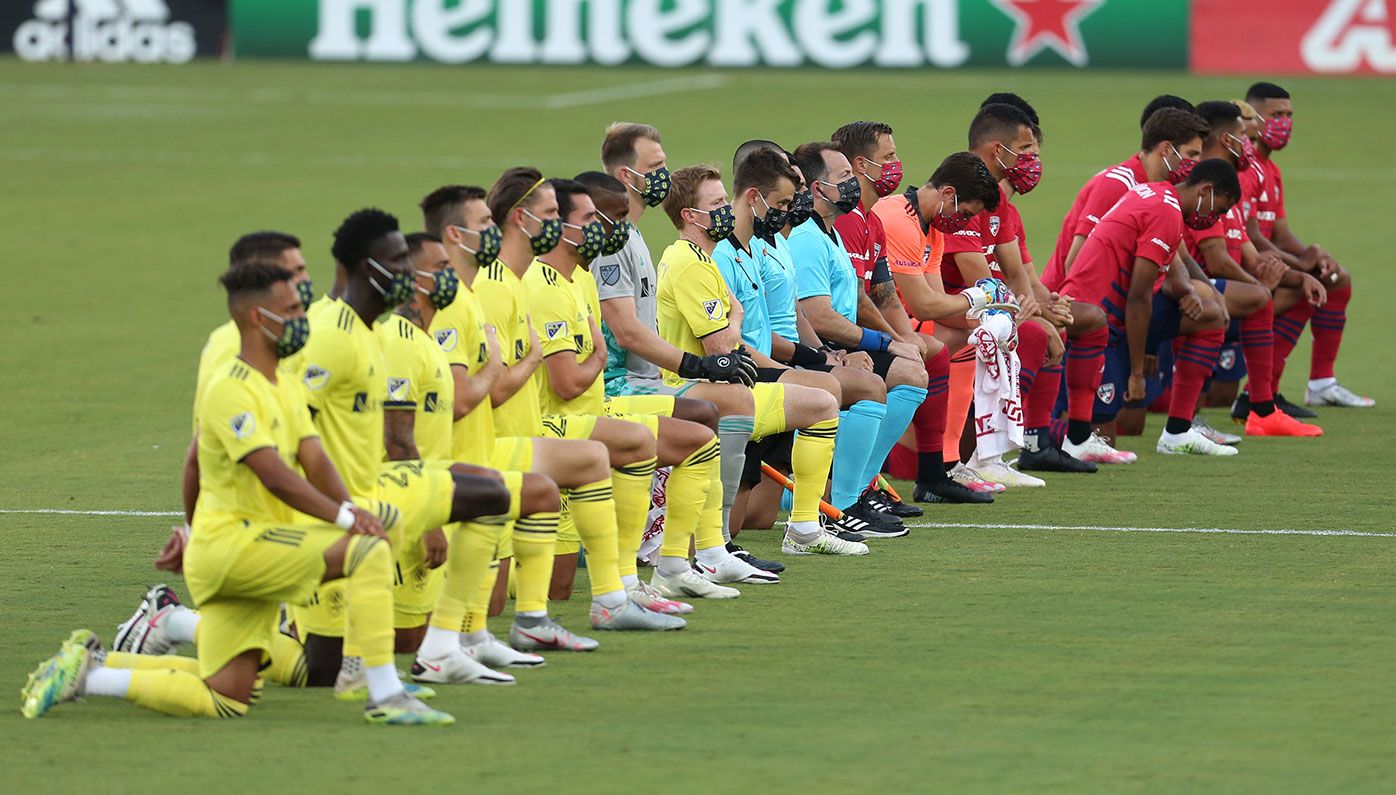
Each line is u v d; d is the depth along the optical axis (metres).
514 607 25.34
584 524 23.44
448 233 23.12
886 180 32.41
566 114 95.94
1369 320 52.72
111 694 19.77
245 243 19.62
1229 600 24.91
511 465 23.14
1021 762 17.98
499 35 117.88
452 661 21.06
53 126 93.19
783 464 29.95
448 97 103.69
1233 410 40.69
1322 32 107.44
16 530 29.66
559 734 19.00
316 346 20.50
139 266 59.50
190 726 19.44
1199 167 36.38
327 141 88.38
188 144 87.50
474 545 21.02
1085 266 35.97
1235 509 31.39
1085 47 110.19
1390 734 18.88
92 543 28.73
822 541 28.19
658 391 27.86
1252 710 19.77
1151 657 21.97
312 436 19.75
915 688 20.70
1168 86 102.94
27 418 39.50
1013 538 29.31
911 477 34.34
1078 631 23.25
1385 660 21.81
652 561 28.09
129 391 42.56
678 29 115.06
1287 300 40.12
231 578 19.31
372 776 17.62
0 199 72.19
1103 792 17.11
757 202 28.78
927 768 17.80
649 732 19.05
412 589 22.06
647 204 27.84
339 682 20.70
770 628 23.62
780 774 17.64
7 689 20.80
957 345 33.56
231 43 122.06
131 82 111.88
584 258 25.19
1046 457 35.25
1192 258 38.00
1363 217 67.81
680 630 23.55
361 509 19.69
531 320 24.77
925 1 111.44
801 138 84.56
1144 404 38.75
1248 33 108.62
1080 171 77.19
